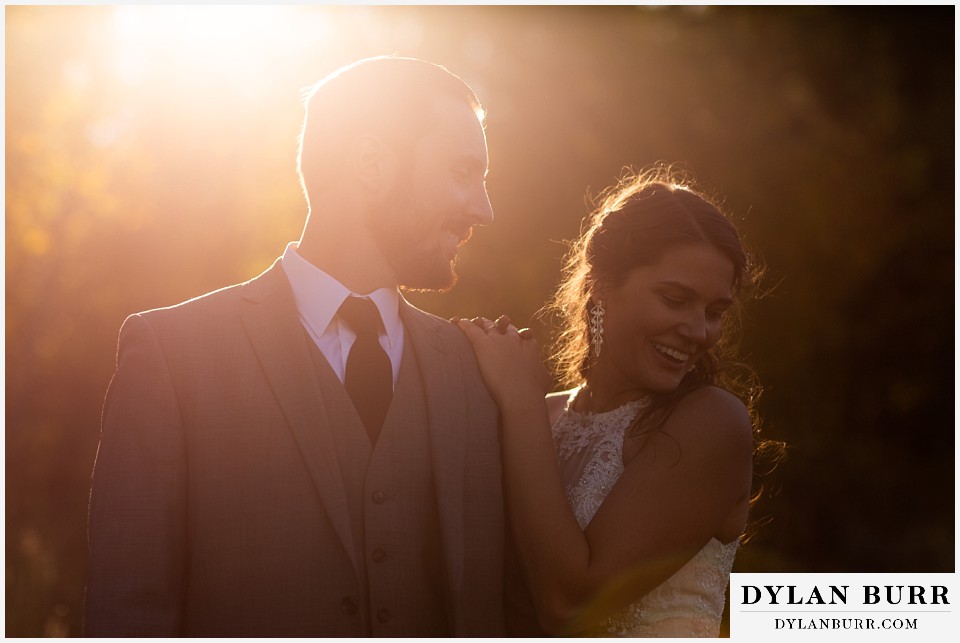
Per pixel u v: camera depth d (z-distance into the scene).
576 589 2.35
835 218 10.27
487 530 2.31
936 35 10.67
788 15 10.39
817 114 10.40
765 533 10.85
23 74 8.39
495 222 9.44
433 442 2.24
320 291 2.25
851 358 10.96
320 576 2.08
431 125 2.25
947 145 10.64
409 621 2.14
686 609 2.54
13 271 8.52
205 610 2.06
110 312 8.72
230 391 2.13
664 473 2.46
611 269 2.54
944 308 10.84
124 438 2.07
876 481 11.22
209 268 8.78
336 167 2.26
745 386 2.88
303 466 2.11
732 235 2.49
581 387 2.85
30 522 8.33
